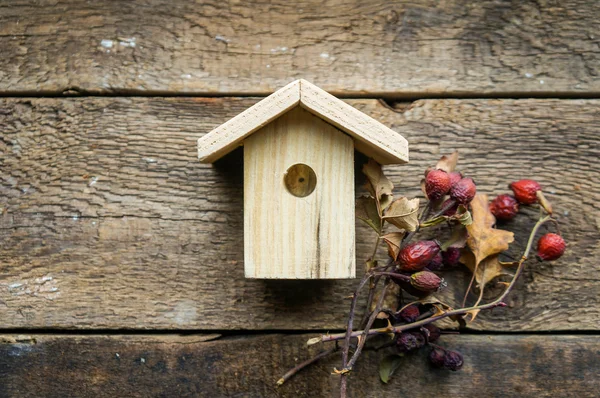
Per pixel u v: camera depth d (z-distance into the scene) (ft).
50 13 1.76
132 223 1.73
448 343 1.72
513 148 1.75
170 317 1.71
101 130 1.74
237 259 1.73
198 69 1.75
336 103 1.50
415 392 1.71
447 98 1.76
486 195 1.71
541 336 1.72
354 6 1.77
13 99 1.75
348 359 1.71
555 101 1.76
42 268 1.72
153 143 1.74
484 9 1.76
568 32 1.76
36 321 1.71
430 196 1.58
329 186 1.55
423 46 1.77
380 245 1.73
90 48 1.76
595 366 1.71
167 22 1.76
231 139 1.50
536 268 1.73
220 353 1.71
